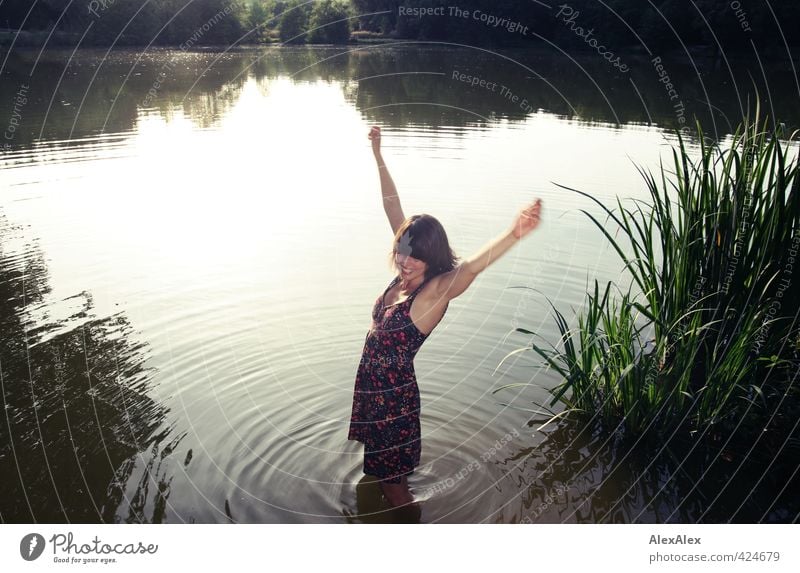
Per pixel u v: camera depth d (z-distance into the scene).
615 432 3.35
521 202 6.94
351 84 16.44
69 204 7.14
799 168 3.30
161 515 2.74
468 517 2.78
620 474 3.04
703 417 3.30
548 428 3.39
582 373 3.43
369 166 8.60
